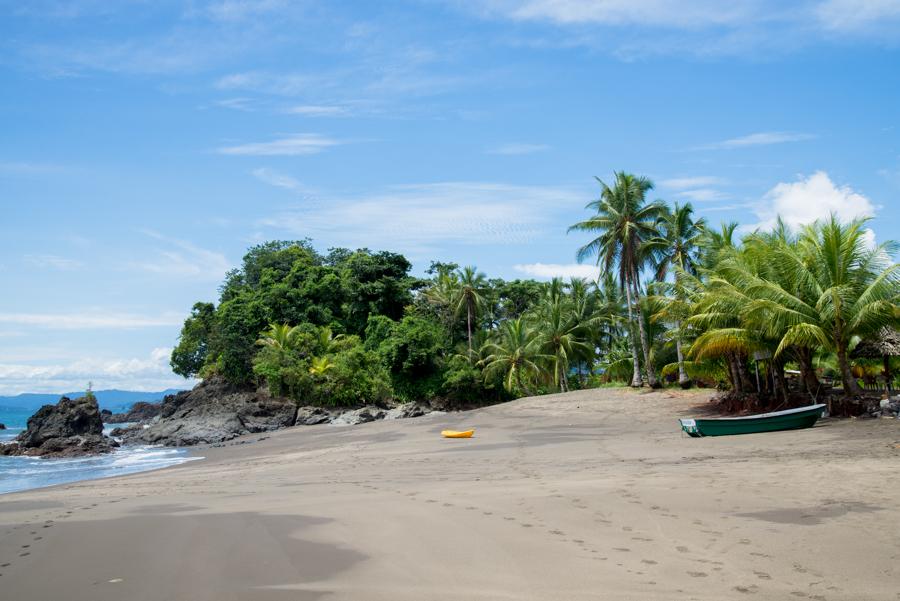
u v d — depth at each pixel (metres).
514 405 44.62
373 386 54.31
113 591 6.74
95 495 15.13
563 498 10.84
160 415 52.31
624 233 40.62
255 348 55.44
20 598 6.62
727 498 10.23
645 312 42.72
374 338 61.00
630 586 6.34
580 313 57.19
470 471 16.19
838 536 7.80
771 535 7.98
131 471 25.27
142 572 7.39
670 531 8.38
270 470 19.81
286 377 50.56
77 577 7.29
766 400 27.86
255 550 8.15
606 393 43.06
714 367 33.91
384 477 15.74
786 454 15.53
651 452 18.02
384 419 48.12
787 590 6.12
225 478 18.12
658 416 31.80
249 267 75.88
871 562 6.82
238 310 60.25
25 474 25.81
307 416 47.97
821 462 13.73
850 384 23.62
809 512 9.06
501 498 11.16
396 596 6.25
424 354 56.81
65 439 37.88
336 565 7.36
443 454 21.25
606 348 64.38
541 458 18.44
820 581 6.34
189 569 7.43
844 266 24.20
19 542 9.20
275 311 61.38
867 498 9.79
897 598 5.85
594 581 6.52
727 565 6.91
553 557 7.39
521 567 7.07
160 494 14.58
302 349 55.12
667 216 41.31
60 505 13.27
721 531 8.27
